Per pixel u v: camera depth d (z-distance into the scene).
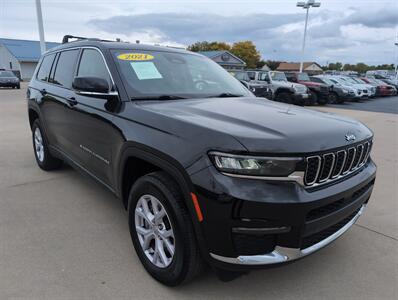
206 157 2.10
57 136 4.29
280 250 2.11
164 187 2.32
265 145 2.02
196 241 2.24
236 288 2.53
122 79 3.02
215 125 2.25
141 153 2.52
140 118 2.64
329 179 2.29
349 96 19.17
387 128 10.26
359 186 2.51
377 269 2.82
